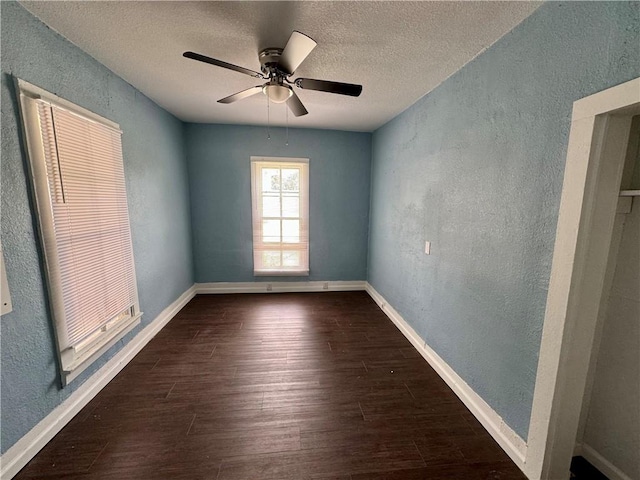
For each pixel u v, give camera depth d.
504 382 1.62
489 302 1.74
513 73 1.54
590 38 1.13
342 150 4.10
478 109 1.83
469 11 1.42
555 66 1.29
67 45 1.74
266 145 3.94
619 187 1.19
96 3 1.41
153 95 2.69
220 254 4.13
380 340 2.86
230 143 3.88
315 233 4.25
